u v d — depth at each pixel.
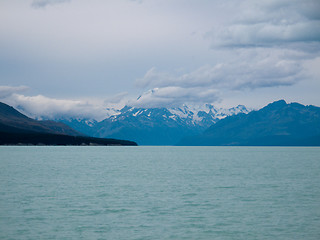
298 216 47.31
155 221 44.69
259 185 76.31
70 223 43.44
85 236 38.62
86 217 46.28
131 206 52.94
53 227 41.69
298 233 40.00
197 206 53.22
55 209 50.47
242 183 79.56
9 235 38.69
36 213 48.03
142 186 73.62
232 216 47.28
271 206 53.38
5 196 60.00
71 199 58.00
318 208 52.12
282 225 43.00
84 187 71.44
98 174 97.12
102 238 38.06
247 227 42.22
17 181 79.56
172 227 42.19
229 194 64.06
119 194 63.22
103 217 46.34
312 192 66.69
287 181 83.50
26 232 39.78
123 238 38.16
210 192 66.25
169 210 50.50
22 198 58.38
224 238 38.34
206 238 38.31
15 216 46.31
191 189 69.88
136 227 42.06
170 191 67.12
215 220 45.22
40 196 60.38
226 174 99.81
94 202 55.66
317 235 39.31
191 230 41.03
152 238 38.28
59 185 73.81
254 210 50.72
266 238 38.34
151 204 54.47
